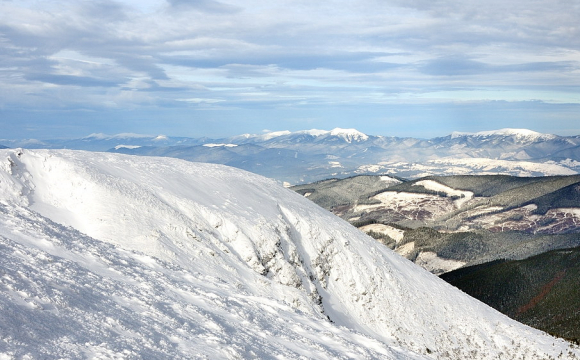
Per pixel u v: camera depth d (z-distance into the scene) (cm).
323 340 2534
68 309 1512
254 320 2370
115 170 5038
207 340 1778
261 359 1852
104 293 1828
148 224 4172
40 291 1521
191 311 2070
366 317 5428
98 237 3784
